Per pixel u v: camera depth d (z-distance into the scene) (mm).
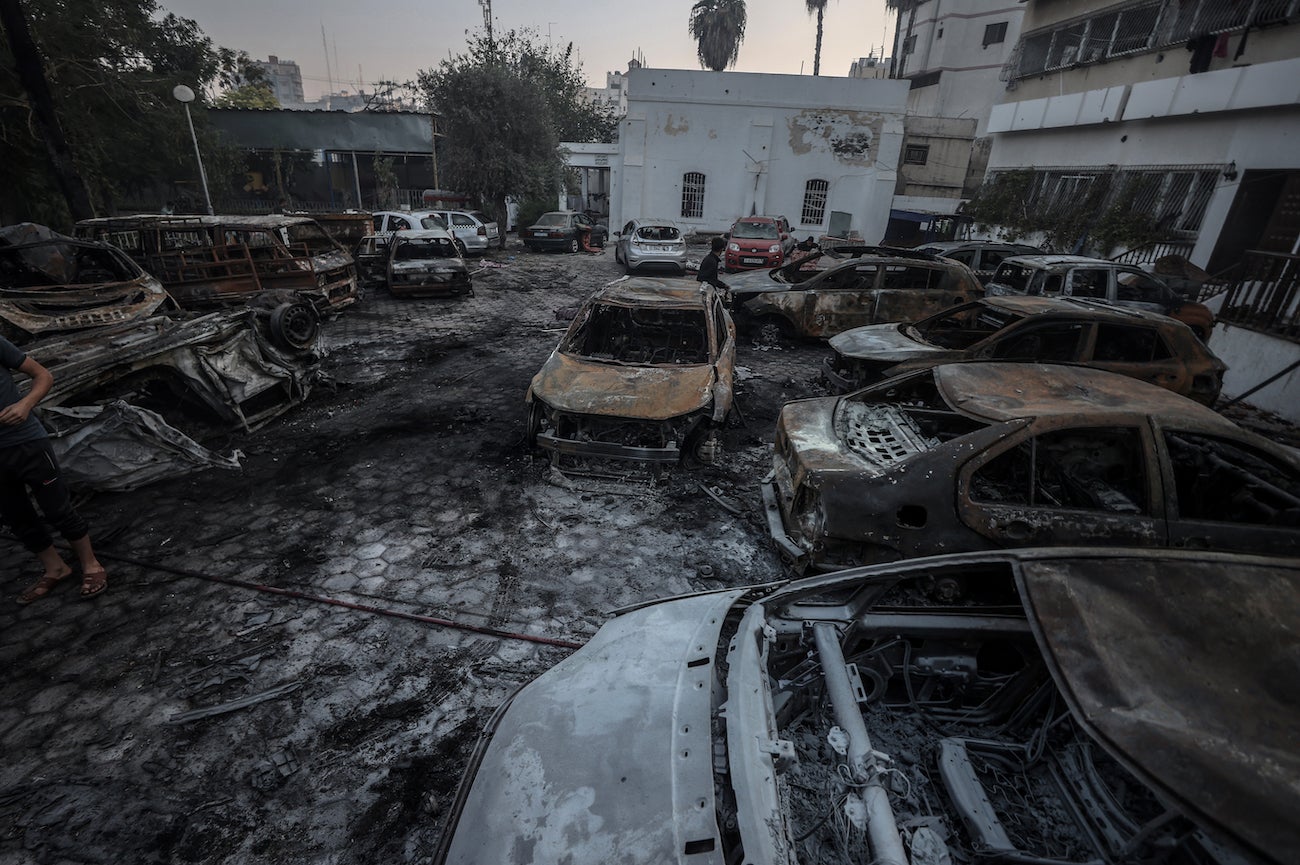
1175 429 3463
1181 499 3959
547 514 4855
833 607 2537
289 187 29031
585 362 5672
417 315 11828
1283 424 7352
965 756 2271
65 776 2613
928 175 26812
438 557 4277
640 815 1676
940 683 2580
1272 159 11031
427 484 5297
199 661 3279
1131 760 1649
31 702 2986
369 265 14711
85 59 14867
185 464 5219
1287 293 7781
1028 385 4039
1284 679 1799
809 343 10219
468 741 2838
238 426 6102
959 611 2488
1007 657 2656
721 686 2162
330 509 4867
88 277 7520
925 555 3441
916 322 7324
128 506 4812
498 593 3906
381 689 3133
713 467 5621
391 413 6863
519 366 8641
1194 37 12438
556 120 36500
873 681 2617
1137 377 5969
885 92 23125
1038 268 9141
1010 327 6020
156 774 2639
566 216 22031
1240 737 1665
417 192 31141
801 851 1893
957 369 4344
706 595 2662
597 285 15609
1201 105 12156
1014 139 18719
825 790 2123
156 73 17344
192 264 9180
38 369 3477
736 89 23203
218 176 19922
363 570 4109
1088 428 3467
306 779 2637
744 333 10367
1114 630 1966
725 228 25000
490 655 3375
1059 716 2357
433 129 28344
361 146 28000
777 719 2318
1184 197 12891
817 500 3631
